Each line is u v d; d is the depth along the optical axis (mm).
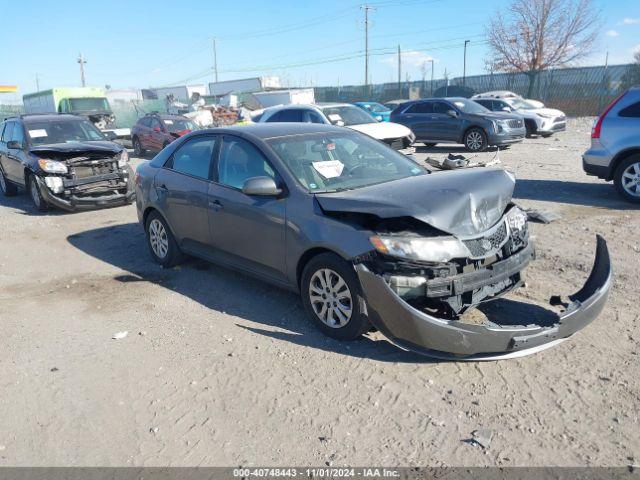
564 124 20953
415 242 3699
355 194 4172
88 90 27750
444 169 5336
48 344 4539
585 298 4164
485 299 4051
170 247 6191
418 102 17891
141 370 4031
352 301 4031
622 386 3529
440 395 3535
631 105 8305
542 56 37562
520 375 3723
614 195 9070
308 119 14000
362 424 3285
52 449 3201
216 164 5379
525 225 4410
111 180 10234
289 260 4508
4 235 8594
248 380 3816
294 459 3016
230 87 42094
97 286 5922
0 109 46312
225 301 5270
